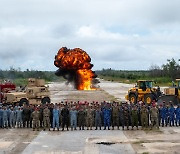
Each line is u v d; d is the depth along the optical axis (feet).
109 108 77.97
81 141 65.31
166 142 63.67
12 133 74.13
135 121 77.10
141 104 80.64
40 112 78.33
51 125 80.38
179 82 126.11
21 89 133.90
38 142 64.85
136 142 63.87
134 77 431.43
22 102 116.67
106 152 56.49
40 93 124.77
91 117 77.71
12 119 80.89
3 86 138.72
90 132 74.64
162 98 124.06
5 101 114.73
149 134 71.61
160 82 337.31
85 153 55.98
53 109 77.10
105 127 77.66
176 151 56.65
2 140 66.90
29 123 83.25
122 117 77.20
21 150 58.54
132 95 134.31
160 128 78.89
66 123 77.20
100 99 154.61
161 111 81.25
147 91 131.34
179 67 390.63
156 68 466.29
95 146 61.05
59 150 58.23
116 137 68.64
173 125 82.02
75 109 77.82
